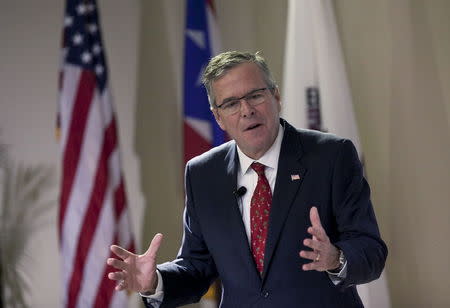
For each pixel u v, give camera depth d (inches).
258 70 265.3
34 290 651.5
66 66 575.5
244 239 266.7
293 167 268.1
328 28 508.4
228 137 569.3
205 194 283.0
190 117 574.2
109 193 565.6
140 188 645.3
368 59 528.4
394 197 518.0
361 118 534.0
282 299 257.9
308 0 510.3
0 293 637.9
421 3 501.4
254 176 276.4
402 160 513.3
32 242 650.8
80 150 565.6
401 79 512.1
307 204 263.6
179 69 631.8
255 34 600.7
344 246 244.1
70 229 561.3
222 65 265.3
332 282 255.0
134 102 647.1
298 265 258.8
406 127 510.9
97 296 551.8
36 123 652.1
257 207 268.8
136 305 637.9
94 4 595.8
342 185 263.9
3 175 653.3
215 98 269.6
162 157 638.5
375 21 523.2
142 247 645.3
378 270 251.6
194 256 296.7
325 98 500.1
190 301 289.9
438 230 496.7
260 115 261.7
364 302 476.7
